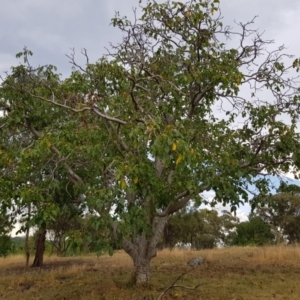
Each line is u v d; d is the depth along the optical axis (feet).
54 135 23.48
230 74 25.14
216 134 24.03
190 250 57.82
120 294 26.27
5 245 55.06
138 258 28.14
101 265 44.62
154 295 25.30
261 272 35.58
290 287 28.89
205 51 27.99
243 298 25.29
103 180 21.67
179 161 14.42
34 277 36.81
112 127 23.36
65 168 25.43
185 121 23.40
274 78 28.14
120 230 18.43
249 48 28.22
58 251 62.13
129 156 19.06
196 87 28.25
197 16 27.04
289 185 26.55
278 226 89.45
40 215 18.99
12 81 26.48
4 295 29.68
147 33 28.55
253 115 26.81
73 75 26.81
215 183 19.21
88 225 18.40
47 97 27.30
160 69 27.55
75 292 28.71
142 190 18.43
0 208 21.90
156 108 24.94
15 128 27.40
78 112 24.85
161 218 27.76
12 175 22.93
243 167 24.36
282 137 23.31
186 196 23.91
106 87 27.30
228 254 49.83
